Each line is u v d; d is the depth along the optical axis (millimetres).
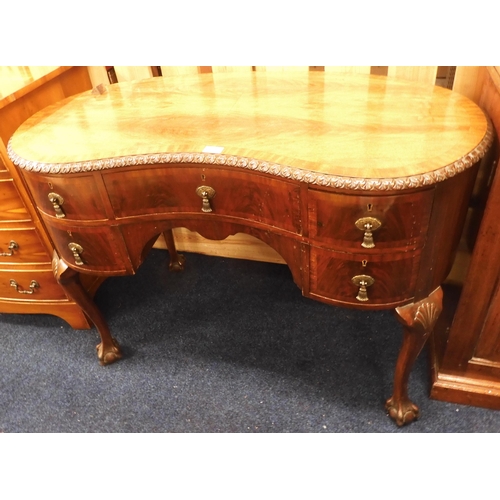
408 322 983
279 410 1304
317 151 892
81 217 1061
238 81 1278
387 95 1105
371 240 862
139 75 1515
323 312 1599
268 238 1013
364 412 1271
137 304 1716
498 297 1048
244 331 1560
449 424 1211
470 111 989
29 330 1662
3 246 1434
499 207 926
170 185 1005
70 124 1127
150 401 1367
